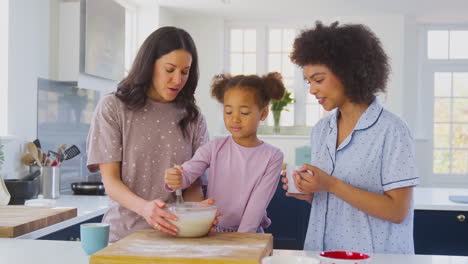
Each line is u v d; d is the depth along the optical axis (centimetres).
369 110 147
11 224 169
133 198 149
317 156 158
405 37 629
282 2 576
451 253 281
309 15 641
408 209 142
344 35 142
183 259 112
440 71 668
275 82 175
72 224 237
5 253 143
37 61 335
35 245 153
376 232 147
